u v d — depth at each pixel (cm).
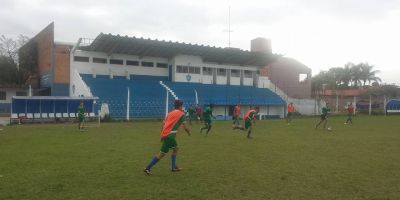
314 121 3694
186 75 4966
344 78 8712
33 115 3275
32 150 1411
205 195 762
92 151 1394
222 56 5056
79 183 856
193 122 3391
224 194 771
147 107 4056
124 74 4694
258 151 1421
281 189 817
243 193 782
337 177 942
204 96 4584
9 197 735
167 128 979
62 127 2702
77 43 4153
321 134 2198
